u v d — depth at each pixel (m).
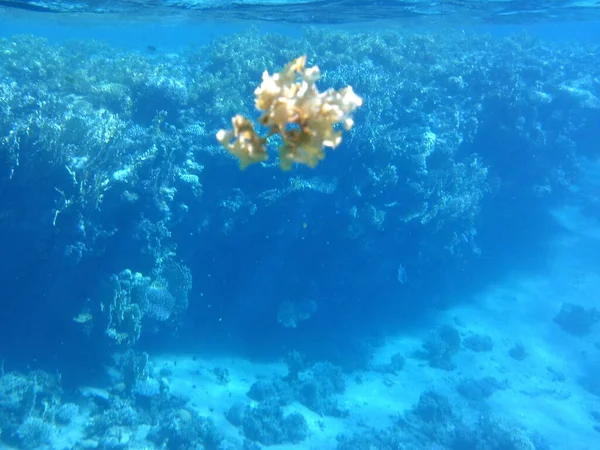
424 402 14.01
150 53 26.98
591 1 19.34
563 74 22.55
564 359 17.17
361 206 14.23
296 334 16.02
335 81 13.95
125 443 10.09
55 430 10.01
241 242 14.09
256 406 12.84
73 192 10.08
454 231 16.91
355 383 15.00
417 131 14.92
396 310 18.12
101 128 10.64
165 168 11.94
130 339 11.70
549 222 21.73
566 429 14.12
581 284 19.73
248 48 16.20
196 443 10.84
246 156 1.92
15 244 10.60
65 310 11.38
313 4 17.48
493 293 19.88
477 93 17.77
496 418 13.55
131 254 11.74
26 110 10.46
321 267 15.44
